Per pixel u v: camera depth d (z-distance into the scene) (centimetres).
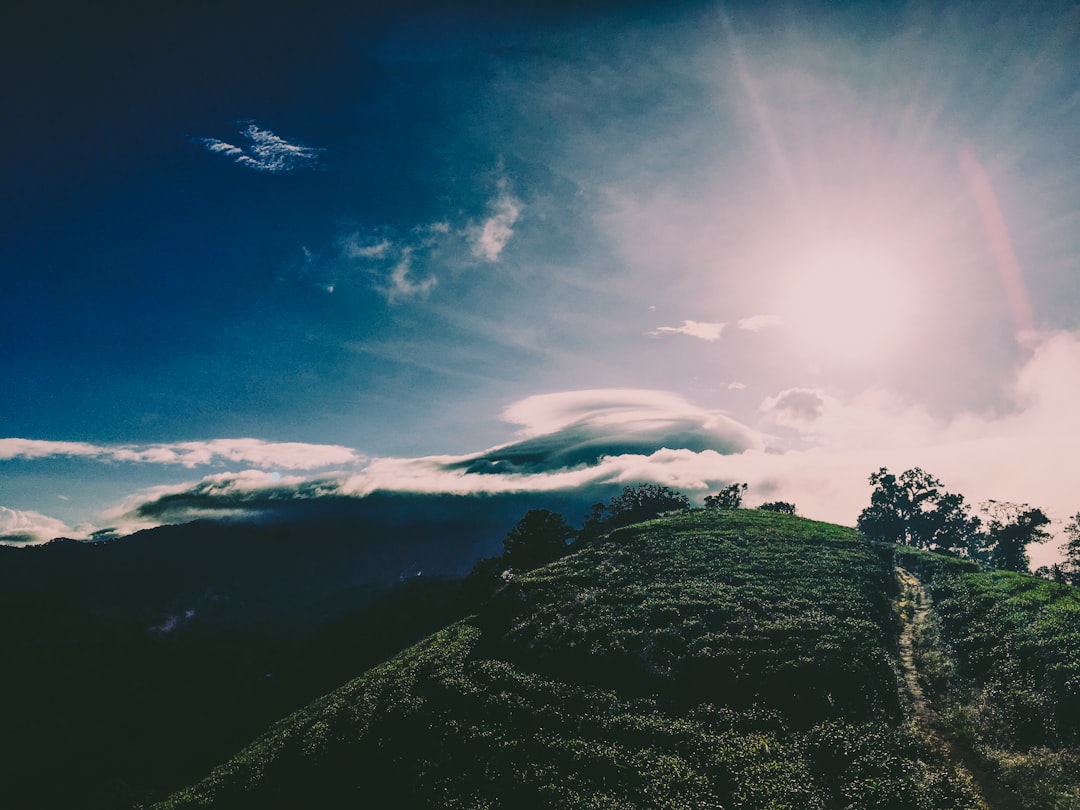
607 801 2409
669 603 4119
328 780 3381
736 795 2259
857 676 2900
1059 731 2317
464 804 2695
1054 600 3709
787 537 5888
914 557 5844
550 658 3747
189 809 3719
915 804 2039
